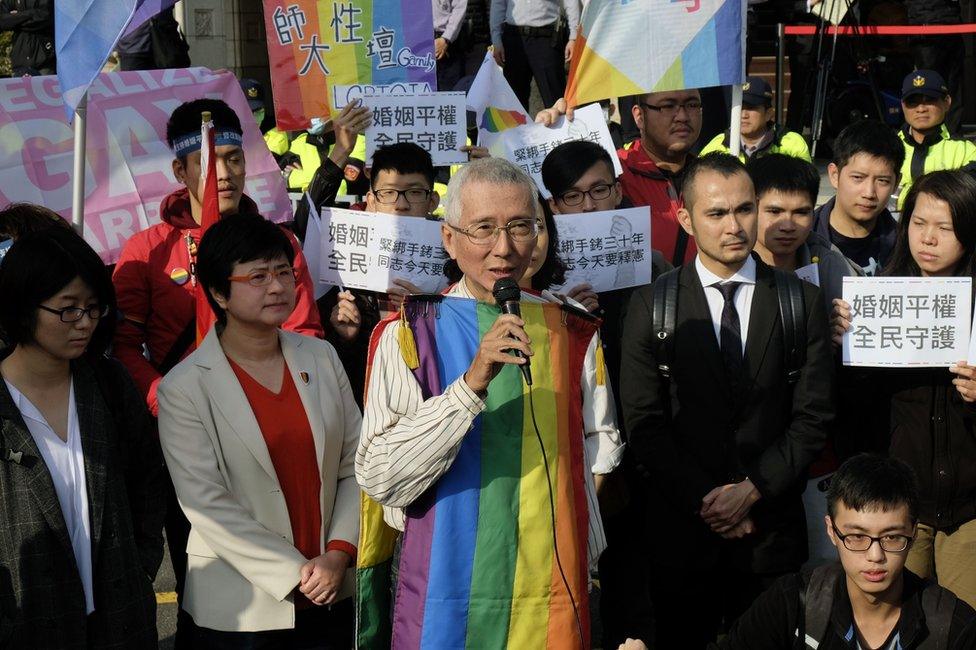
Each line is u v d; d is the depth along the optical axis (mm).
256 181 6949
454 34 12133
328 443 4398
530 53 11742
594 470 4176
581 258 5605
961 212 4926
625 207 6129
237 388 4301
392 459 3586
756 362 4719
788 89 13742
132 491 4281
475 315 3816
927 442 4945
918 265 5125
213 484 4215
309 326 5445
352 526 4355
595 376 4199
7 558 3834
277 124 6824
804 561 4809
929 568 5066
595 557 3982
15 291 3896
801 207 5398
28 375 4016
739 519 4656
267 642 4227
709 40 6254
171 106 6746
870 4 12797
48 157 6426
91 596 3975
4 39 15359
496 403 3736
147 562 4293
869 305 4926
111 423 4094
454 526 3672
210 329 4453
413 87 6734
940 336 4871
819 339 4770
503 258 3699
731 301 4793
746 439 4711
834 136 12734
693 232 4824
